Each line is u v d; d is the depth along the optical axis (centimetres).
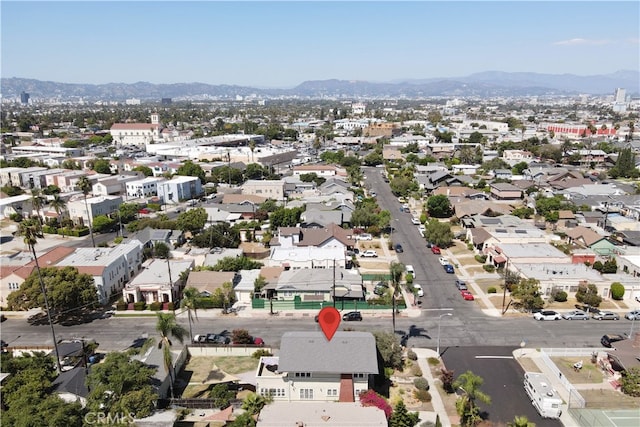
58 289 6444
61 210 11638
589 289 7144
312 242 9275
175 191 13875
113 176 15112
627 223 10412
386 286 7719
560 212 11419
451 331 6400
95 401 4162
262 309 7194
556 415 4572
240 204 12294
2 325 6719
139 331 6506
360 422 4050
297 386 4809
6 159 18912
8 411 4047
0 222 12000
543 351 5731
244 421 4156
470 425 4372
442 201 12081
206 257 8612
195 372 5475
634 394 4894
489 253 8950
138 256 8719
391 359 5406
